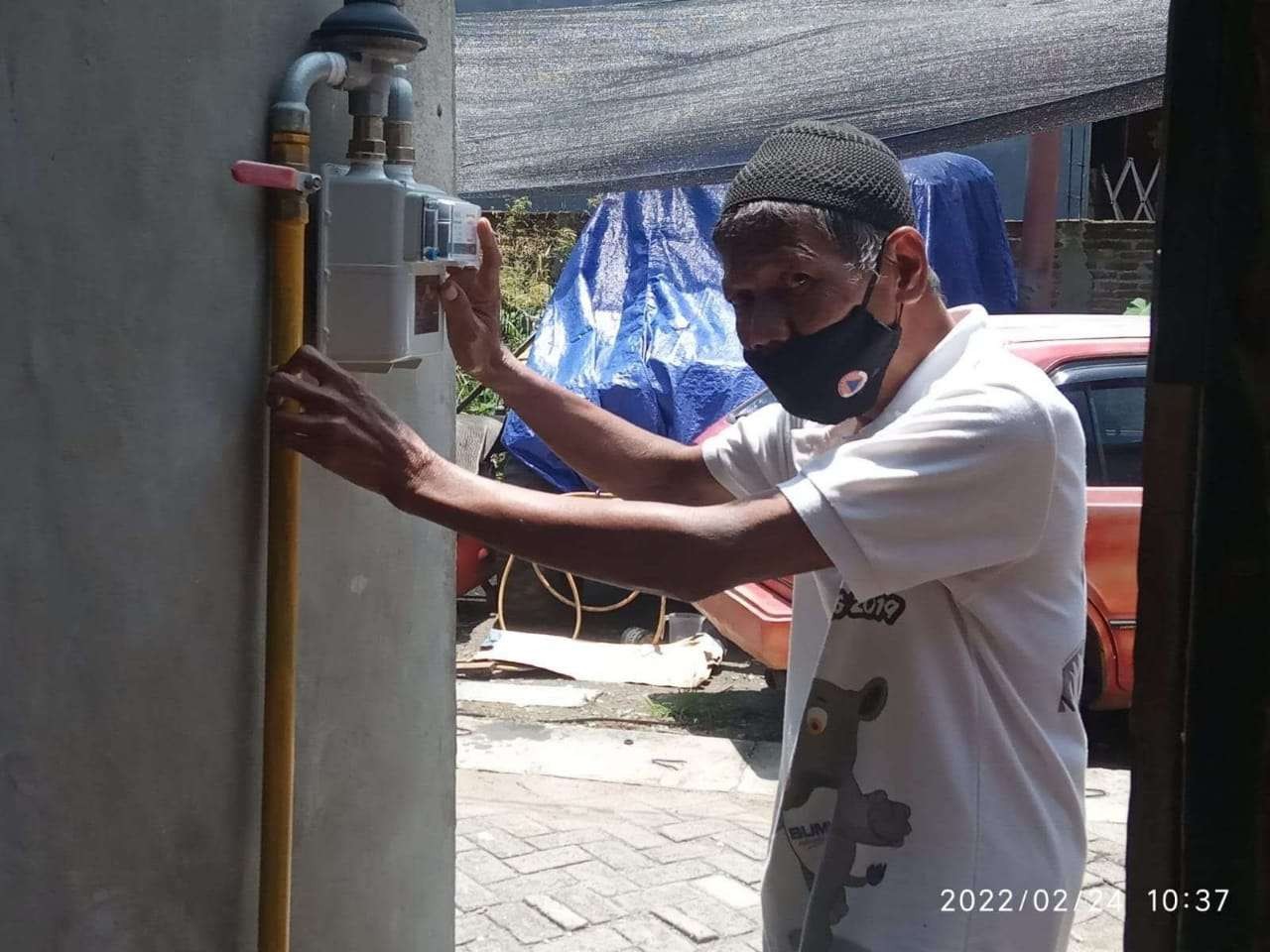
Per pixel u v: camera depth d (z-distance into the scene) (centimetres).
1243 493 125
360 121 155
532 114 436
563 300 736
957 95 396
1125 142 1052
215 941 156
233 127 146
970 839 163
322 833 176
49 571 133
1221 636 127
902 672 167
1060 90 389
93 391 135
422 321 172
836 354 164
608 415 210
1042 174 794
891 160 167
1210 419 125
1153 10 374
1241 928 127
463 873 406
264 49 149
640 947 365
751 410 577
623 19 419
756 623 500
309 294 156
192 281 143
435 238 158
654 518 154
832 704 171
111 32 133
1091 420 493
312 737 172
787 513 156
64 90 129
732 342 680
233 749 156
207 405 147
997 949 165
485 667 605
